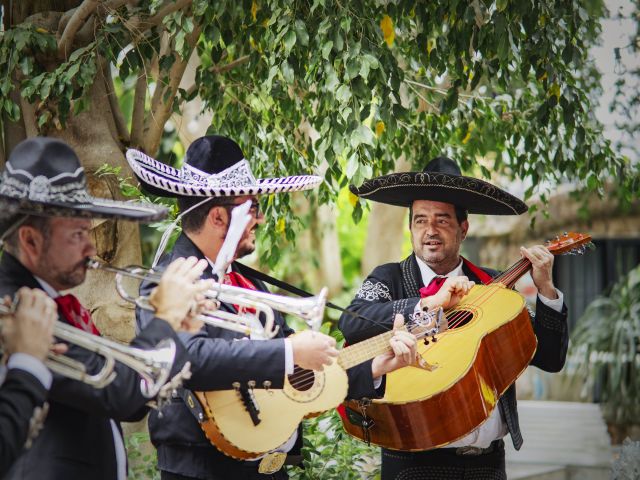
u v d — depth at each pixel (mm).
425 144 6770
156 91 6125
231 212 3889
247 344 3609
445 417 4211
